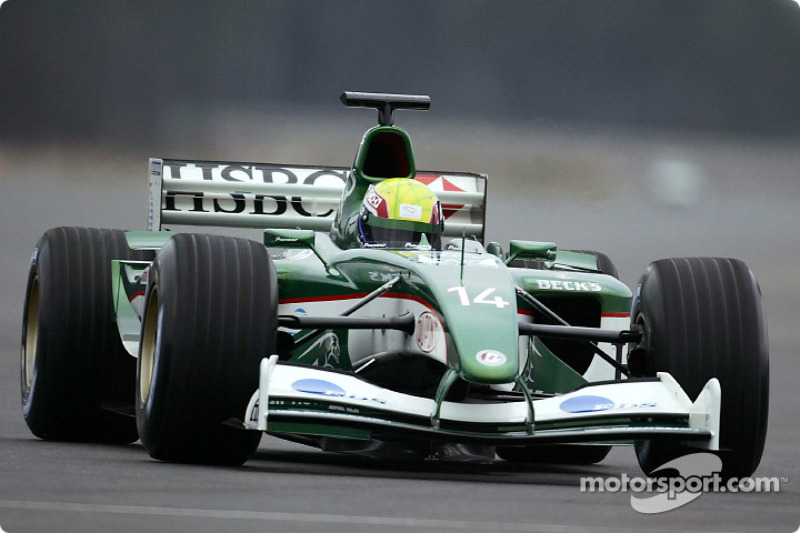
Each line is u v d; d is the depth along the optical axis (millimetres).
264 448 28453
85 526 15484
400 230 25312
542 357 25734
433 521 16703
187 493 18391
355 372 24219
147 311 23016
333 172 33969
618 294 25922
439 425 21219
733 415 22672
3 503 16984
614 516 17953
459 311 21578
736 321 22953
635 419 21734
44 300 27938
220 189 32812
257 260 22406
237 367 21703
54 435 28938
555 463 29516
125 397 28688
